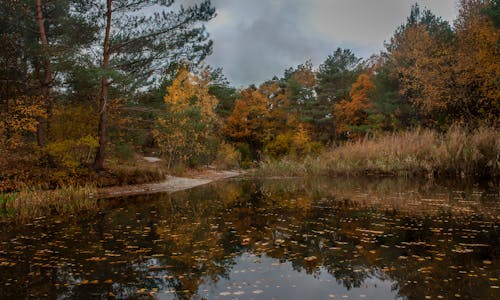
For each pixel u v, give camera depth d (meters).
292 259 4.15
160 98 20.09
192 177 19.94
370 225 5.88
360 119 34.66
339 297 3.04
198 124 20.08
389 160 15.12
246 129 39.00
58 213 8.02
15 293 3.21
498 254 4.11
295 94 42.78
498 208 7.16
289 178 17.83
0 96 12.92
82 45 13.32
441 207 7.42
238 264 4.00
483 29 17.97
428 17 27.16
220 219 6.80
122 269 3.87
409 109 23.72
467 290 3.11
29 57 13.00
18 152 14.03
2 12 12.30
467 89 19.36
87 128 14.79
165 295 3.14
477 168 13.45
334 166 16.94
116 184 13.48
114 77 11.91
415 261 3.94
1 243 5.11
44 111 12.38
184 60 14.48
